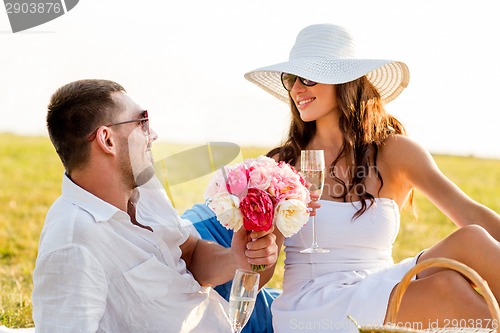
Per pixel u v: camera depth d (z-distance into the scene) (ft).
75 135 10.28
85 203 10.23
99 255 9.95
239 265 11.37
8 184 49.78
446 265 8.51
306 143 13.82
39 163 55.77
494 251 10.70
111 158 10.42
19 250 34.76
